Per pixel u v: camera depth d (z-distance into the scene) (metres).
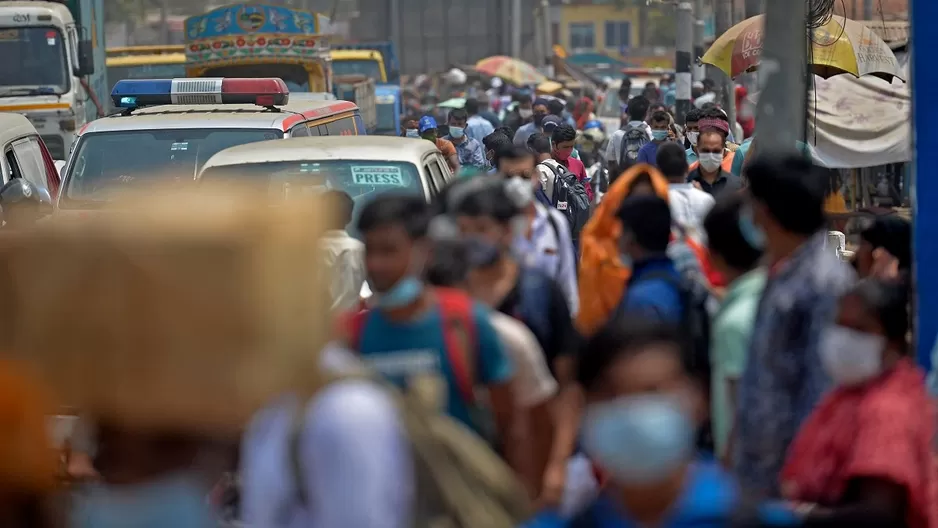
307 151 24.31
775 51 21.58
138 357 5.97
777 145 21.61
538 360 13.23
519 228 16.86
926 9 15.67
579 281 16.88
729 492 7.87
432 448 7.71
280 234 6.24
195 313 5.98
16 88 55.44
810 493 10.50
